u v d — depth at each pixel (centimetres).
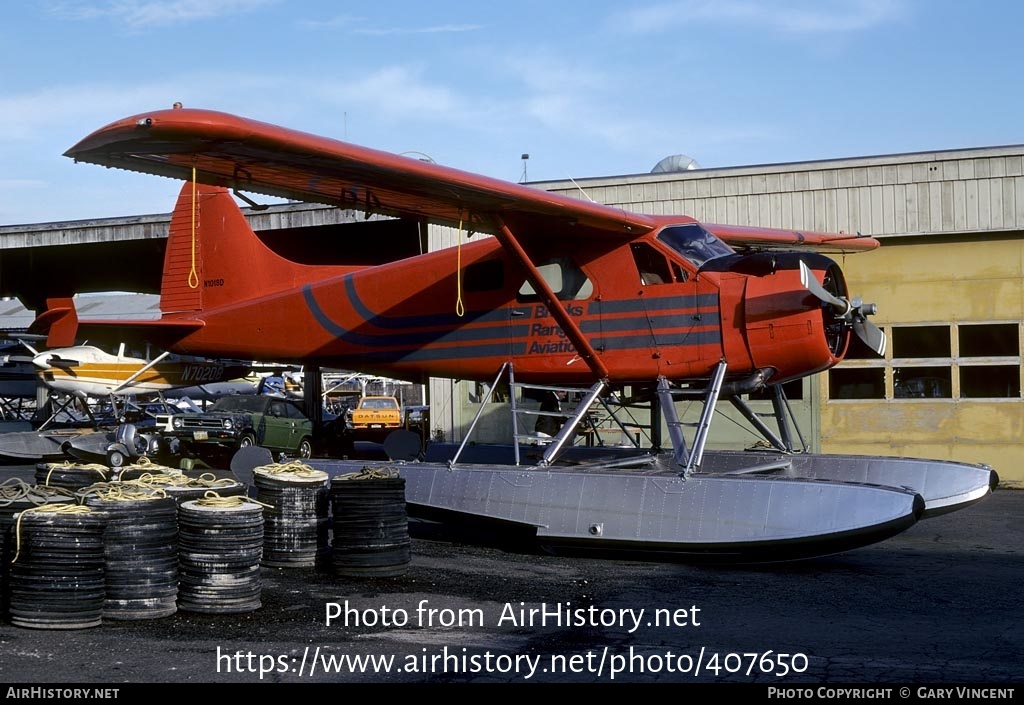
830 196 1382
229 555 560
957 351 1345
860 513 677
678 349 845
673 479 753
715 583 666
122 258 2223
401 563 673
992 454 1330
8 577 542
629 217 845
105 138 644
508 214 838
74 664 461
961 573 707
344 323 1059
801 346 806
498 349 936
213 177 749
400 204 831
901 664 463
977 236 1338
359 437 2202
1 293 2620
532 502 793
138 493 568
